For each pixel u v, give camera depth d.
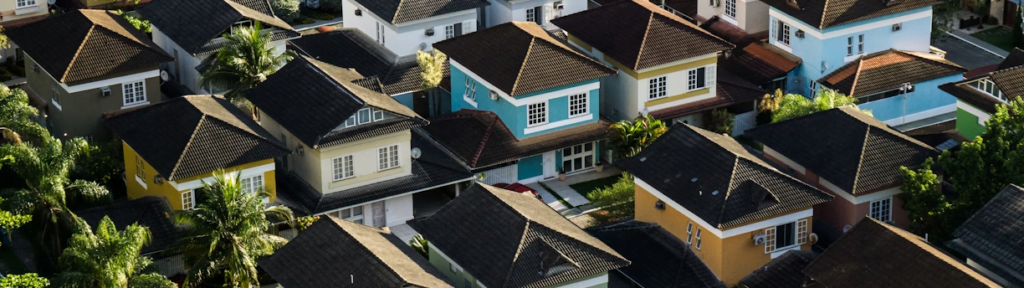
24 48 84.38
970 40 100.62
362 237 63.38
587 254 63.53
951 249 69.12
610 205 76.62
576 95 81.38
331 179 74.25
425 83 86.19
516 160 80.19
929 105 88.19
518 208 65.50
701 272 68.00
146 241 69.50
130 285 62.91
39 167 67.56
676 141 72.31
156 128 74.12
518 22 85.31
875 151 71.75
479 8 94.88
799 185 69.00
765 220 67.94
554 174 82.38
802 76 89.44
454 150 79.56
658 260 68.50
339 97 74.81
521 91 78.62
